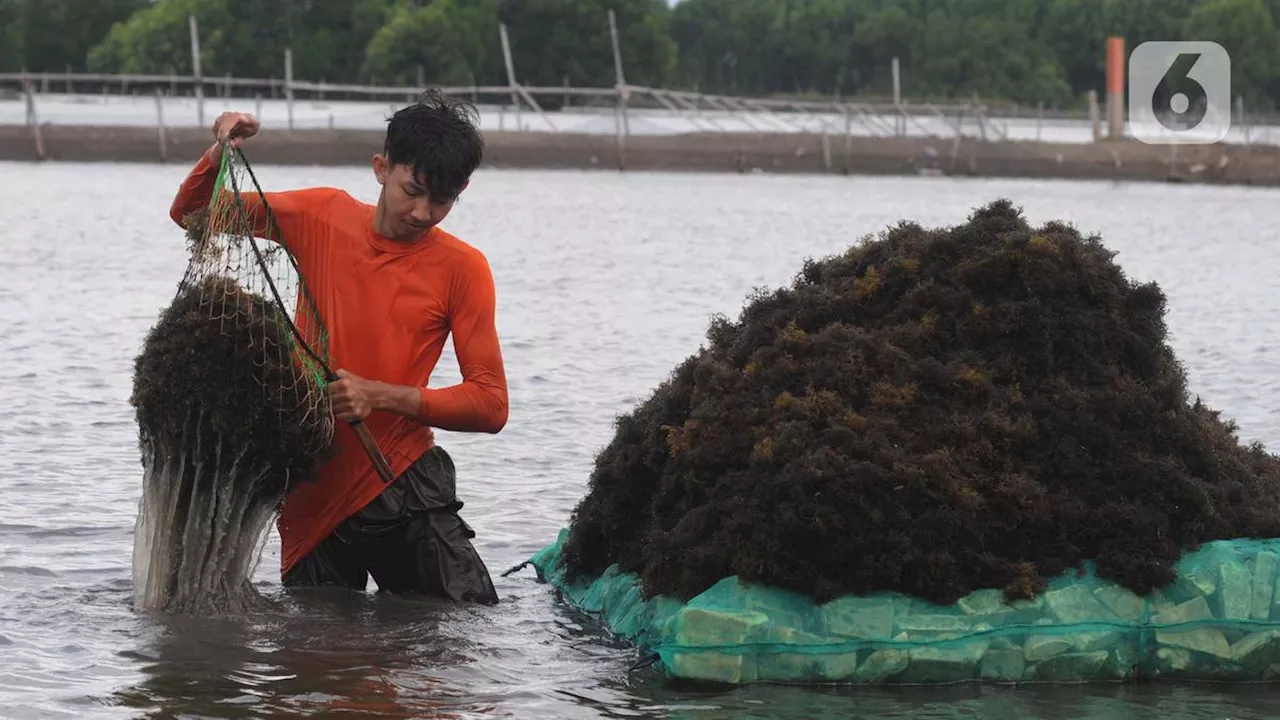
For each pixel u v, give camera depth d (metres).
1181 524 6.58
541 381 14.02
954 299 6.98
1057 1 132.50
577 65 111.88
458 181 6.93
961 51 128.38
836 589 6.28
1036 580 6.36
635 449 7.32
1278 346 17.30
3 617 6.92
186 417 6.82
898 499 6.38
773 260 29.91
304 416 6.84
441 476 7.35
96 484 9.54
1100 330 6.95
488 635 6.90
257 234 7.19
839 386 6.77
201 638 6.70
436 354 7.20
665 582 6.66
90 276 23.05
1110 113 82.31
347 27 106.38
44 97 79.44
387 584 7.41
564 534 8.13
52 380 13.23
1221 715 5.99
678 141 75.12
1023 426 6.66
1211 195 63.41
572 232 36.84
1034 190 64.50
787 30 138.62
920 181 71.25
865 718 5.89
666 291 23.33
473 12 106.44
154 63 101.50
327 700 6.02
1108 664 6.34
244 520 7.05
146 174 59.25
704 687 6.22
